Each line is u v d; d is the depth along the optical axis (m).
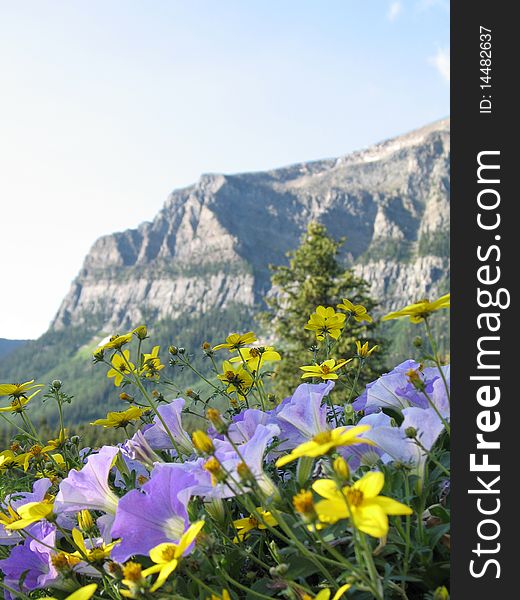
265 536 1.90
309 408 2.24
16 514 2.21
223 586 1.66
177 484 1.80
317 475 1.89
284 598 1.66
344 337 31.33
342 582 1.59
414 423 1.81
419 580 1.52
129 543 1.74
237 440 2.28
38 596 2.22
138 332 3.06
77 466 3.10
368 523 1.29
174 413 2.75
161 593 1.53
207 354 3.33
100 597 1.93
